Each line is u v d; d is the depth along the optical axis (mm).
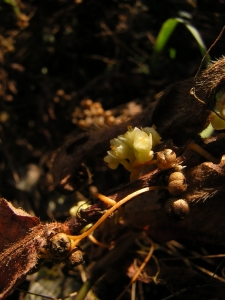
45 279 130
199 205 89
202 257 116
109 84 173
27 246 83
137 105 167
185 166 85
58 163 110
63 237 82
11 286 83
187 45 162
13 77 175
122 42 175
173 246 135
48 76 177
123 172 145
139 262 116
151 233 105
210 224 89
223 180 83
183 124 95
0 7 173
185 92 96
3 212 86
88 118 154
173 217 82
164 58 170
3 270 85
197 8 155
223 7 151
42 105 172
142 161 89
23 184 161
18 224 86
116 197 89
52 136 169
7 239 87
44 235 83
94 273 111
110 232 114
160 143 94
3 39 172
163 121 99
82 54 181
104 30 175
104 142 107
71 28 177
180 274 107
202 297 109
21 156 169
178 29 159
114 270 118
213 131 131
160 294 132
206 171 84
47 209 156
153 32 173
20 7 174
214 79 87
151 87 171
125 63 177
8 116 170
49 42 178
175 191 82
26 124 177
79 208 99
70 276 132
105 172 146
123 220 111
